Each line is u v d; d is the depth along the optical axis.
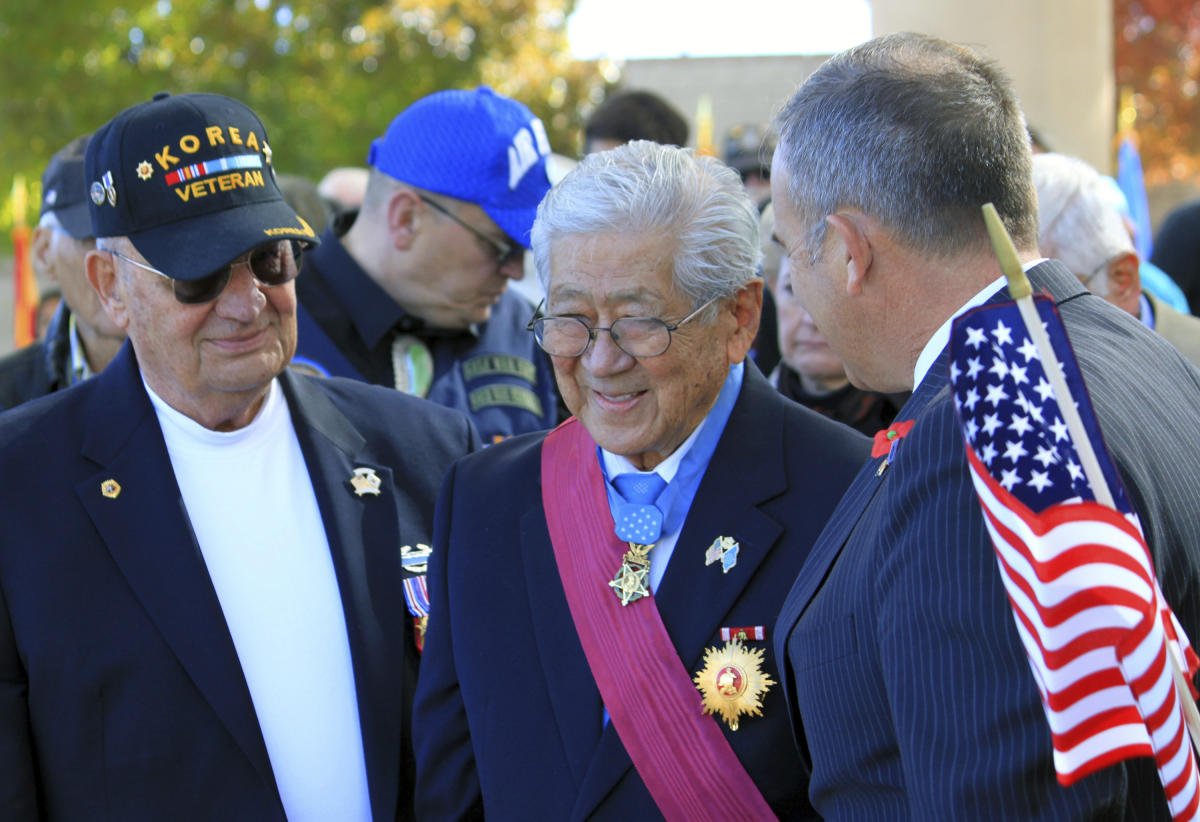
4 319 23.72
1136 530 2.44
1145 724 2.40
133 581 3.84
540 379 6.28
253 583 4.04
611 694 3.50
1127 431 2.66
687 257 3.37
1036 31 12.69
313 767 3.97
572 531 3.69
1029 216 2.99
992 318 2.56
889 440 3.03
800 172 3.10
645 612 3.53
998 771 2.41
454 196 5.53
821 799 3.04
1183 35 22.66
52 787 3.76
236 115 4.07
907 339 3.03
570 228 3.40
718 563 3.58
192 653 3.82
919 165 2.90
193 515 4.05
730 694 3.42
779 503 3.65
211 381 3.97
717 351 3.53
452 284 5.69
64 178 5.48
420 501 4.44
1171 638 2.55
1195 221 9.20
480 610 3.80
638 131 8.23
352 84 22.48
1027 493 2.49
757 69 27.86
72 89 18.95
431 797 3.85
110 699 3.77
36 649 3.74
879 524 2.79
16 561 3.80
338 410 4.46
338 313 5.75
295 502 4.20
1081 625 2.38
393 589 4.20
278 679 3.99
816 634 3.00
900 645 2.61
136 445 4.01
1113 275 5.24
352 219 6.19
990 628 2.48
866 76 3.01
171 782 3.77
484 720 3.71
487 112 5.62
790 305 5.85
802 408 3.90
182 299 3.84
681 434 3.66
